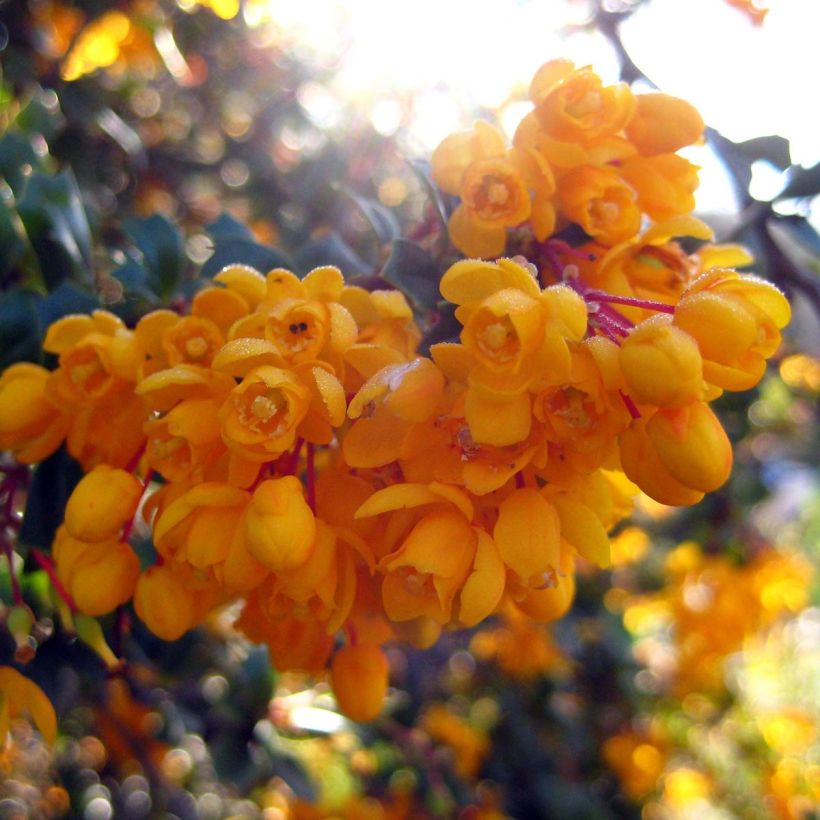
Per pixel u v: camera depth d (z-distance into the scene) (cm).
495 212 7
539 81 7
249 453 6
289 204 19
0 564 10
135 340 7
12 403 7
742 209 11
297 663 7
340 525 6
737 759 26
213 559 6
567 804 20
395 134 19
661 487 6
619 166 7
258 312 6
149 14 14
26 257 9
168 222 9
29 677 8
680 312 6
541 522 6
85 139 15
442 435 6
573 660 22
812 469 28
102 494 7
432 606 6
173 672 11
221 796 18
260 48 20
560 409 6
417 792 17
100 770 19
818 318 11
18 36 14
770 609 18
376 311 7
